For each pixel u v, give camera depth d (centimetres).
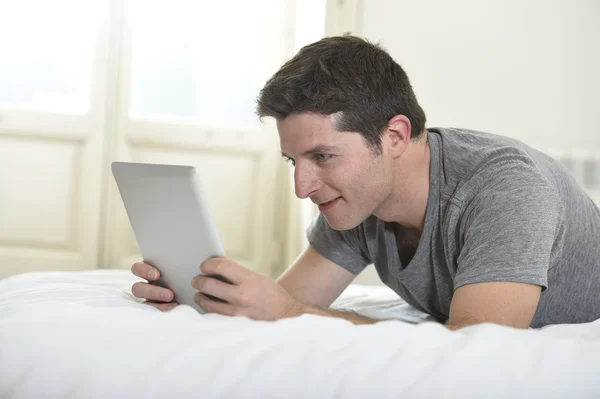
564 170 131
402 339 69
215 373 62
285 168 386
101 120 356
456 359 65
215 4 381
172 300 112
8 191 348
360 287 188
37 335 67
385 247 135
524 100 361
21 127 346
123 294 120
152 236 109
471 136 129
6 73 351
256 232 386
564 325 91
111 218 361
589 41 364
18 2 351
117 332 69
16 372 63
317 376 62
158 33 372
